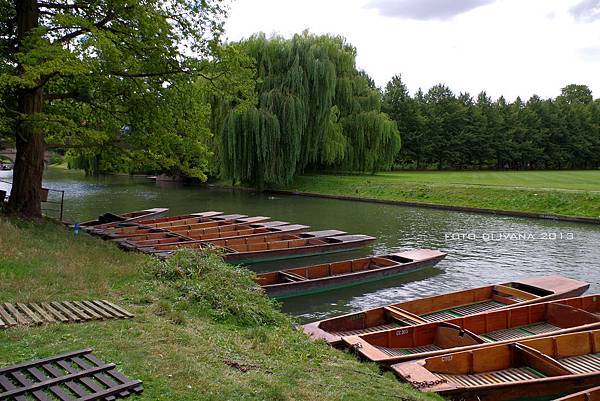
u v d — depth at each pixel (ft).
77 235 48.16
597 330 30.04
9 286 27.61
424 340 31.37
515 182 132.05
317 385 19.65
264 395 17.58
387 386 21.16
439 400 21.53
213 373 18.84
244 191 139.23
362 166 144.87
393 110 220.64
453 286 49.73
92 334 21.54
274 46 126.82
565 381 24.38
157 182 167.73
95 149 56.24
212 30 51.65
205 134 58.39
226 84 54.03
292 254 58.44
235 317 28.40
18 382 16.61
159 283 32.40
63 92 54.13
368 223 86.89
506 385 23.34
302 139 132.05
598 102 269.23
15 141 52.37
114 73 48.03
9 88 45.83
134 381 17.10
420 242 70.95
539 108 231.71
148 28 46.24
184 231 64.28
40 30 40.55
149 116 53.06
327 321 32.42
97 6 45.83
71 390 16.47
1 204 51.57
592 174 172.96
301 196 128.06
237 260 53.93
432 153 221.46
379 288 49.01
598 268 56.59
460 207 103.96
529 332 34.58
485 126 220.84
